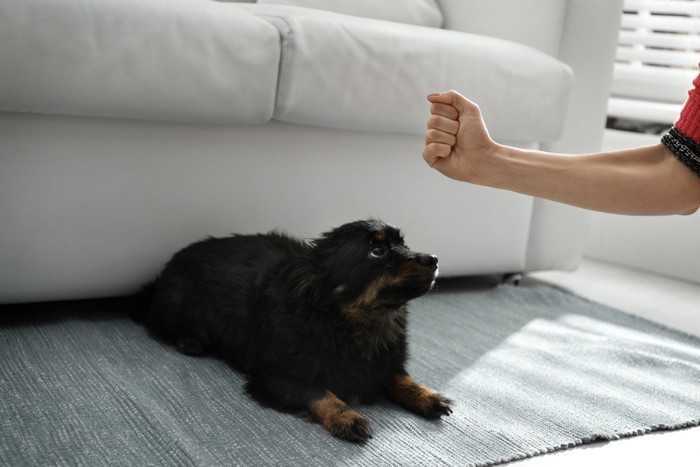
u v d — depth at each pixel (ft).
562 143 9.92
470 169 5.13
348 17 8.04
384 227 6.07
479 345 7.52
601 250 12.05
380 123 7.86
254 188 7.59
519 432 5.66
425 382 6.48
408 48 7.80
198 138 7.20
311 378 5.79
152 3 6.53
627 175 4.77
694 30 12.07
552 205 9.98
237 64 6.86
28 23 5.95
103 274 7.09
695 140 4.55
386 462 5.07
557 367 7.09
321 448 5.21
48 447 4.87
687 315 9.57
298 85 7.21
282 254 6.83
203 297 6.72
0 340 6.57
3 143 6.39
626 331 8.47
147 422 5.32
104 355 6.48
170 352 6.72
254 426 5.46
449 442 5.43
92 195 6.85
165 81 6.57
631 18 12.58
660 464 5.44
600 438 5.70
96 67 6.27
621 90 12.76
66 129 6.61
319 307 5.90
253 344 6.21
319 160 7.88
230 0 10.12
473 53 8.28
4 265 6.63
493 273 9.70
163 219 7.23
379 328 6.02
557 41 9.66
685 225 11.09
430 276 5.88
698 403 6.52
